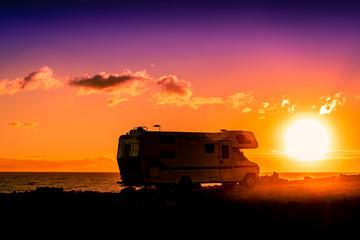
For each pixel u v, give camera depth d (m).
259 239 10.69
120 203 15.70
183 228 11.99
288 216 12.40
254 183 21.36
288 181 25.50
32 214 14.06
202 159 19.81
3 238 11.47
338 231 10.80
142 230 11.95
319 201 14.18
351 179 27.38
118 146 20.47
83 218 13.38
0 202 16.27
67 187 73.38
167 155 19.00
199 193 18.38
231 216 12.87
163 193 19.05
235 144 20.98
